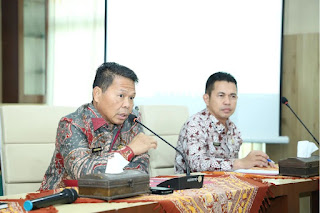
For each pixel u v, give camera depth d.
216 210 1.89
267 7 4.82
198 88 4.99
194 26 5.00
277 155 4.91
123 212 1.59
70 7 5.39
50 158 2.63
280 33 4.80
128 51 5.14
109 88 2.26
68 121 2.23
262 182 2.23
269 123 4.84
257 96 4.85
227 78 3.06
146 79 5.10
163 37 5.06
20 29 5.68
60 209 1.57
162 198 1.77
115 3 5.16
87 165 2.05
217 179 2.32
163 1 5.06
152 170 3.16
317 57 4.78
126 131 2.42
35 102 5.59
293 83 4.86
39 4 5.59
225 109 3.05
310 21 4.81
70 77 5.39
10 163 2.54
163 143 3.23
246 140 4.84
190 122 3.03
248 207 2.04
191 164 2.90
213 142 3.06
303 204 4.73
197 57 4.99
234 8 4.90
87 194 1.75
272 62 4.82
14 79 5.70
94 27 5.30
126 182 1.75
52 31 5.45
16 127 2.57
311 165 2.47
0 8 5.79
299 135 4.84
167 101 5.06
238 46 4.89
